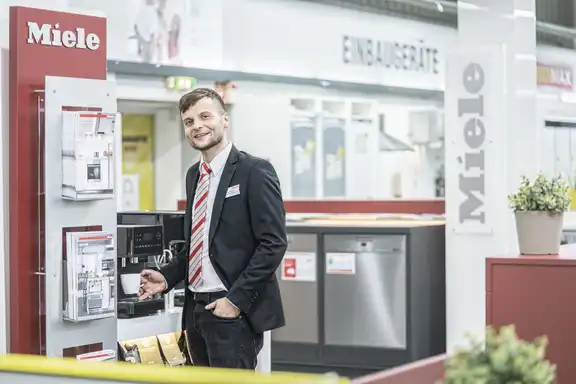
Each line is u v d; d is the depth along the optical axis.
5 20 5.73
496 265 4.82
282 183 12.80
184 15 11.17
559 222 4.91
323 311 8.50
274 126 12.63
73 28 4.97
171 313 5.16
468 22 8.12
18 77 4.77
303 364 8.61
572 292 4.67
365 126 14.57
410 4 14.71
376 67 14.30
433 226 8.59
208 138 4.34
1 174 4.97
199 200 4.45
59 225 4.74
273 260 4.27
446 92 8.14
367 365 8.39
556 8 16.23
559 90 15.78
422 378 2.68
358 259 8.38
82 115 4.67
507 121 7.99
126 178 11.72
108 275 4.78
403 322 8.24
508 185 8.00
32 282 4.86
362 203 10.30
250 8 12.09
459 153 8.12
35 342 4.86
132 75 10.59
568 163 15.68
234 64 11.89
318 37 13.23
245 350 4.33
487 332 2.26
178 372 2.22
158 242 5.04
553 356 4.71
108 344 4.86
